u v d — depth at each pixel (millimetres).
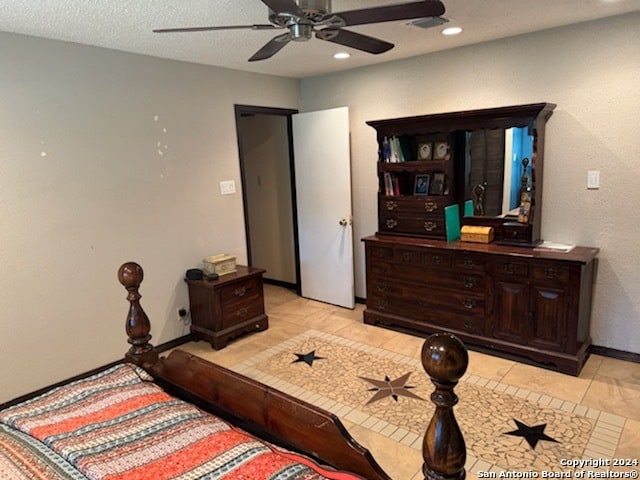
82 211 3055
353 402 2715
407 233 3812
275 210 5199
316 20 1948
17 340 2814
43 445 1311
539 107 2939
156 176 3479
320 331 3875
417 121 3549
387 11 1866
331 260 4516
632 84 2838
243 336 3830
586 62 2977
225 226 4047
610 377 2865
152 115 3412
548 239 3324
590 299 3137
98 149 3107
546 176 3256
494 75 3391
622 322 3080
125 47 3098
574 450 2186
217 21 2596
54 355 2992
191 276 3656
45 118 2830
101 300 3203
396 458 2197
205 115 3793
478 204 3539
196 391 1709
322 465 1259
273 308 4547
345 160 4215
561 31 3035
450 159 3516
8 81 2656
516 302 3049
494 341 3193
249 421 1521
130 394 1586
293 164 4777
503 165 3350
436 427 981
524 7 2590
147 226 3449
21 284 2805
